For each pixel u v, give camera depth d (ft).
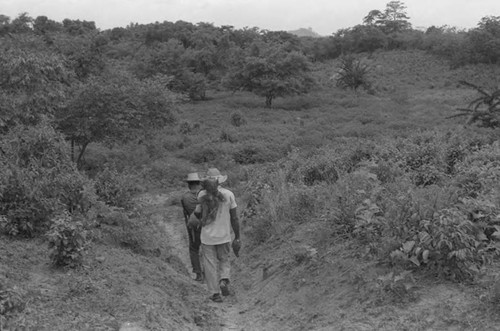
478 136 46.19
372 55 260.62
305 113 147.43
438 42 246.27
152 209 42.32
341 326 17.02
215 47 210.79
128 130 69.26
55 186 25.23
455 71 222.28
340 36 281.95
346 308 18.08
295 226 28.02
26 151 27.76
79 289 17.63
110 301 17.25
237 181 56.75
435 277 17.56
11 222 22.95
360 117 133.18
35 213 23.61
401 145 43.09
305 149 88.28
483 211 20.07
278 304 20.71
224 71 201.46
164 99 74.33
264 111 151.43
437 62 236.63
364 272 19.26
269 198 31.53
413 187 25.88
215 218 21.75
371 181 28.30
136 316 16.70
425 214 19.62
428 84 207.00
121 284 19.19
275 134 108.68
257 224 29.94
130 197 33.27
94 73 103.14
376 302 17.42
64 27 257.75
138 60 180.75
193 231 25.04
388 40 268.62
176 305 19.34
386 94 192.34
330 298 19.20
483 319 15.02
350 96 182.80
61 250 19.89
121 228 26.99
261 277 24.38
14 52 50.83
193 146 93.35
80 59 103.04
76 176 26.91
